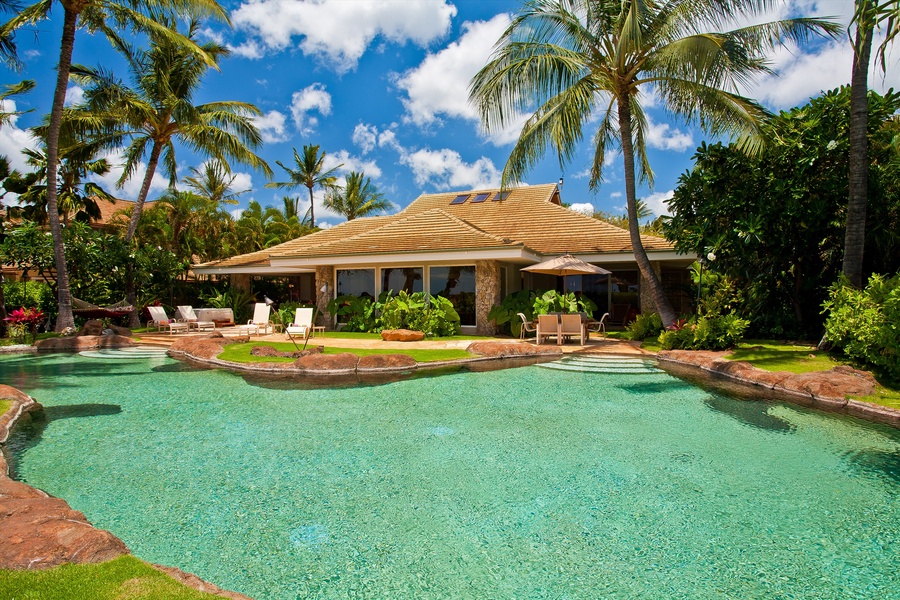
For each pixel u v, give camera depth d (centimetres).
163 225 2927
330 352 1280
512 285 1978
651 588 321
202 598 259
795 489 474
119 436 654
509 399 852
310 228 4562
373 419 733
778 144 1216
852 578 332
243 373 1114
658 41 1267
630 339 1596
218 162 2444
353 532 396
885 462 542
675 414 748
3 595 254
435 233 1847
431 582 329
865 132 987
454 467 539
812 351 1070
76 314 1772
